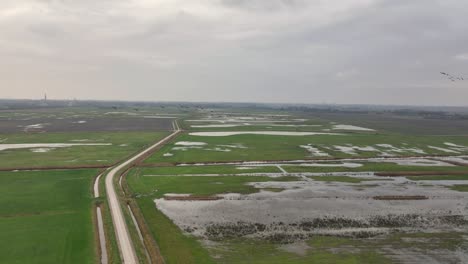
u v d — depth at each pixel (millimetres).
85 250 28641
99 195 44312
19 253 28031
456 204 42812
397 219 37562
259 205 42000
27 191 46375
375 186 51125
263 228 34906
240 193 47000
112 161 66562
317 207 41438
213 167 63688
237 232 33812
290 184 51906
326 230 34469
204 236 32719
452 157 77062
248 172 59812
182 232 33594
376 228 35062
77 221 35281
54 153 75125
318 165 66312
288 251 29703
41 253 28047
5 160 66875
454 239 32438
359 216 38406
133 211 39250
